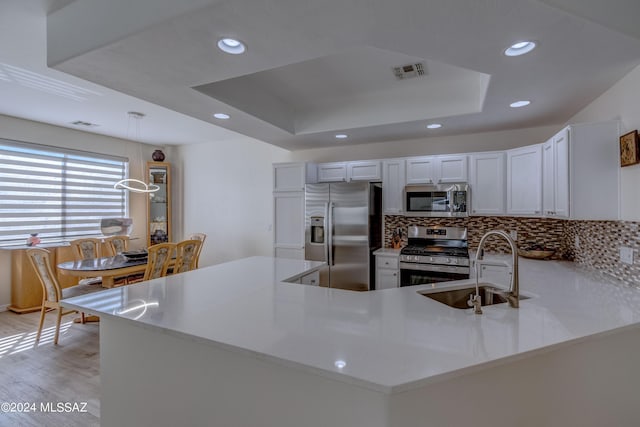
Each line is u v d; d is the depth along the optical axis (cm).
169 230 584
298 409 122
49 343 329
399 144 433
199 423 146
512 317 151
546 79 222
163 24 158
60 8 196
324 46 179
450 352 114
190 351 148
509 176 351
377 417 108
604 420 147
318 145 459
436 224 417
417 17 150
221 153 585
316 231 423
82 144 504
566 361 139
